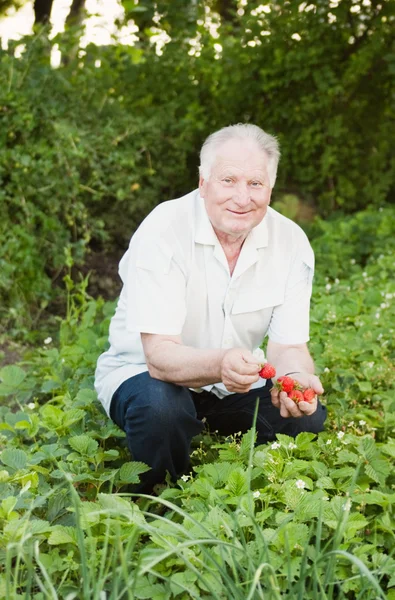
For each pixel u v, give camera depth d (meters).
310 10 7.59
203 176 2.84
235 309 2.96
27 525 2.33
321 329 4.69
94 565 2.18
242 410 3.14
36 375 4.25
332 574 2.21
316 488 2.85
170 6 7.36
